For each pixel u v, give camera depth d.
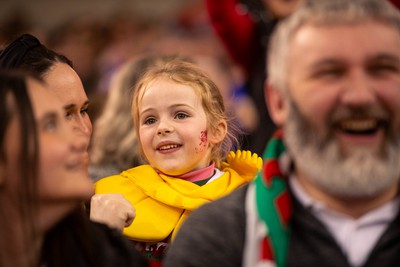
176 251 2.56
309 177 2.48
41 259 2.64
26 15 10.16
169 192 3.25
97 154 4.16
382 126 2.43
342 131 2.43
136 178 3.35
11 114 2.46
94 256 2.68
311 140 2.45
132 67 4.38
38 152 2.46
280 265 2.45
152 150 3.36
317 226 2.45
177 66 3.47
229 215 2.57
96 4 10.51
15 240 2.54
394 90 2.42
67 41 8.85
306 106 2.45
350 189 2.41
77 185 2.53
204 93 3.42
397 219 2.47
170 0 10.38
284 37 2.56
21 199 2.47
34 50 3.27
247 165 3.43
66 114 3.18
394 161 2.43
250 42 5.53
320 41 2.45
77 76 3.27
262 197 2.53
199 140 3.36
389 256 2.44
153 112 3.36
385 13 2.48
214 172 3.43
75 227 2.69
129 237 3.22
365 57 2.42
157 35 9.22
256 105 5.46
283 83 2.54
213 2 5.55
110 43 8.98
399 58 2.45
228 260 2.51
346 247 2.47
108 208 3.02
